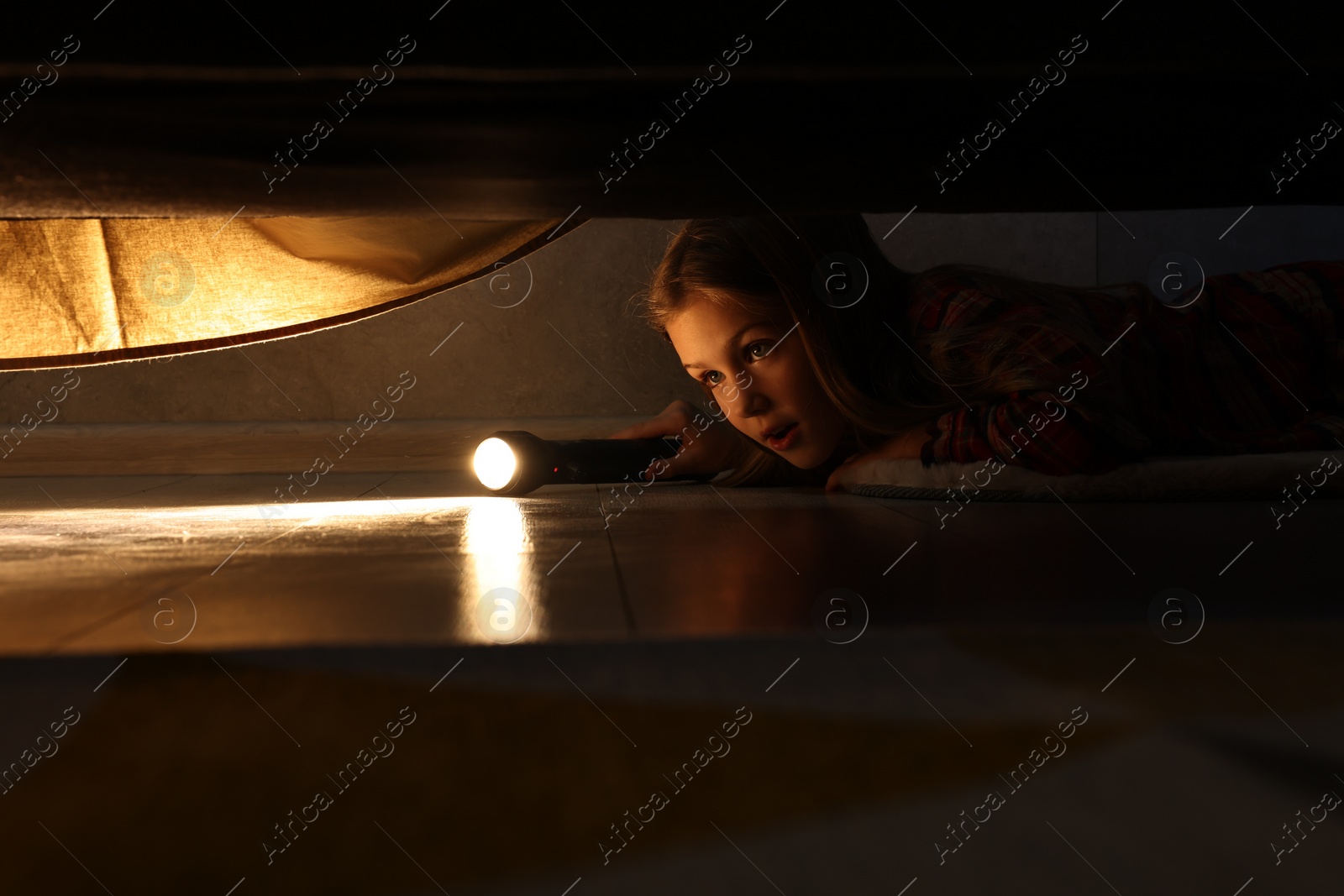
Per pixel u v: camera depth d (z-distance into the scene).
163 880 0.31
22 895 0.30
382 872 0.31
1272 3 0.60
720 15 0.59
